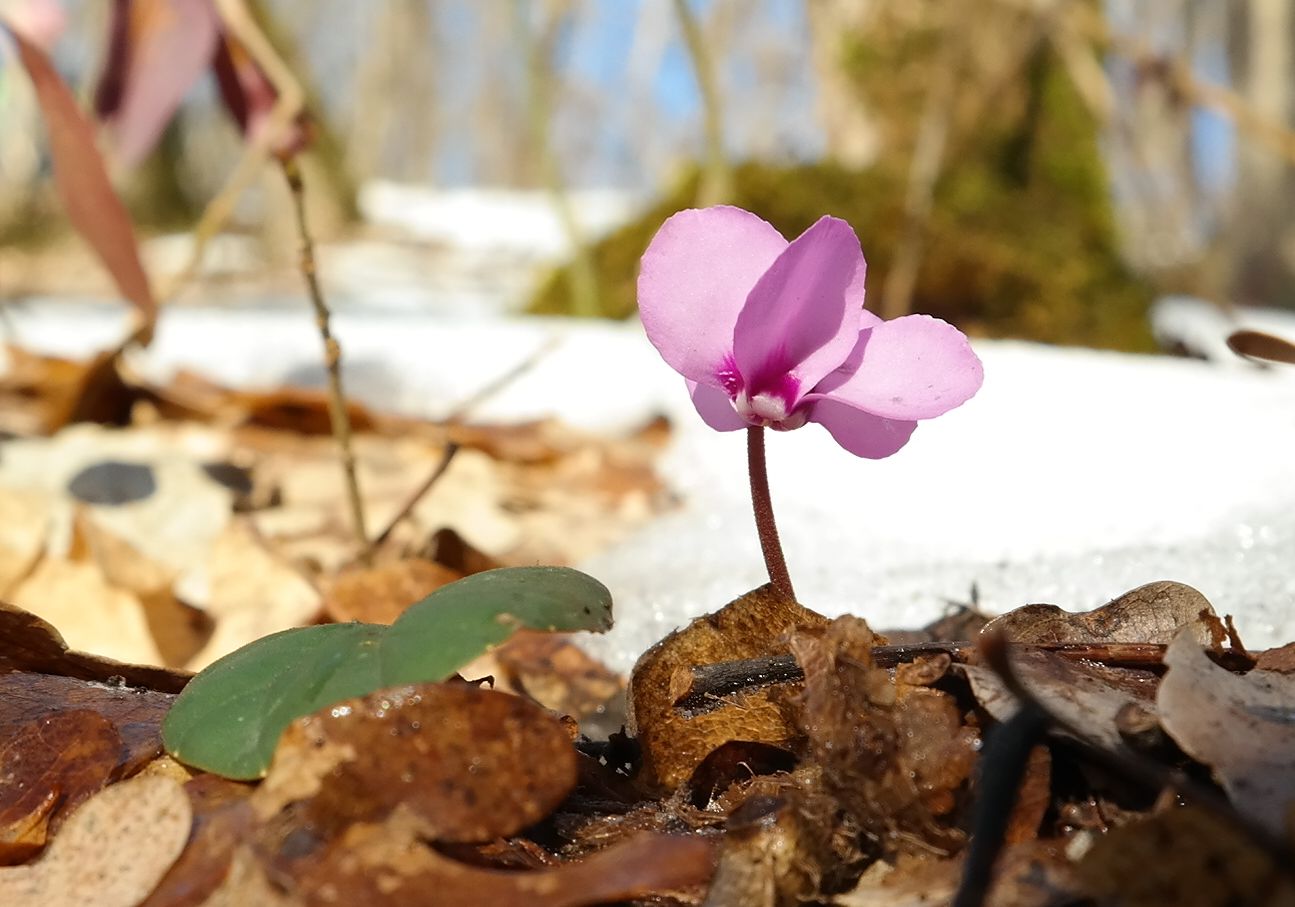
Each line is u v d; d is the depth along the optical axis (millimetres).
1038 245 500
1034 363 297
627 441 321
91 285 877
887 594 161
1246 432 226
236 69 221
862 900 83
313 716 88
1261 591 147
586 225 1000
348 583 173
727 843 84
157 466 260
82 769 97
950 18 510
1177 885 74
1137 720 87
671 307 100
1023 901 77
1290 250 1431
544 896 79
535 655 154
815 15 570
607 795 101
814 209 504
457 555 184
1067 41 385
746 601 106
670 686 102
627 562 211
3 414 317
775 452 269
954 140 521
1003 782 79
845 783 88
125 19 222
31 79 188
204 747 91
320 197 1056
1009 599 154
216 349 384
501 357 368
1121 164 507
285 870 82
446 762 87
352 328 402
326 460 293
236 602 177
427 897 80
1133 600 110
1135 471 215
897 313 456
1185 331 460
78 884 85
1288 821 74
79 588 185
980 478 226
